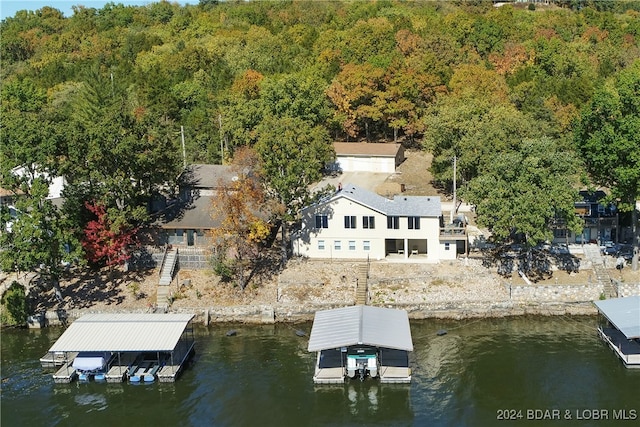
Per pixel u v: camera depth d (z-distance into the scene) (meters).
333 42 158.75
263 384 63.62
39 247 75.31
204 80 142.25
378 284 78.62
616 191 78.00
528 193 74.50
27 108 126.75
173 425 57.66
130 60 165.62
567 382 61.62
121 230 81.12
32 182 77.44
